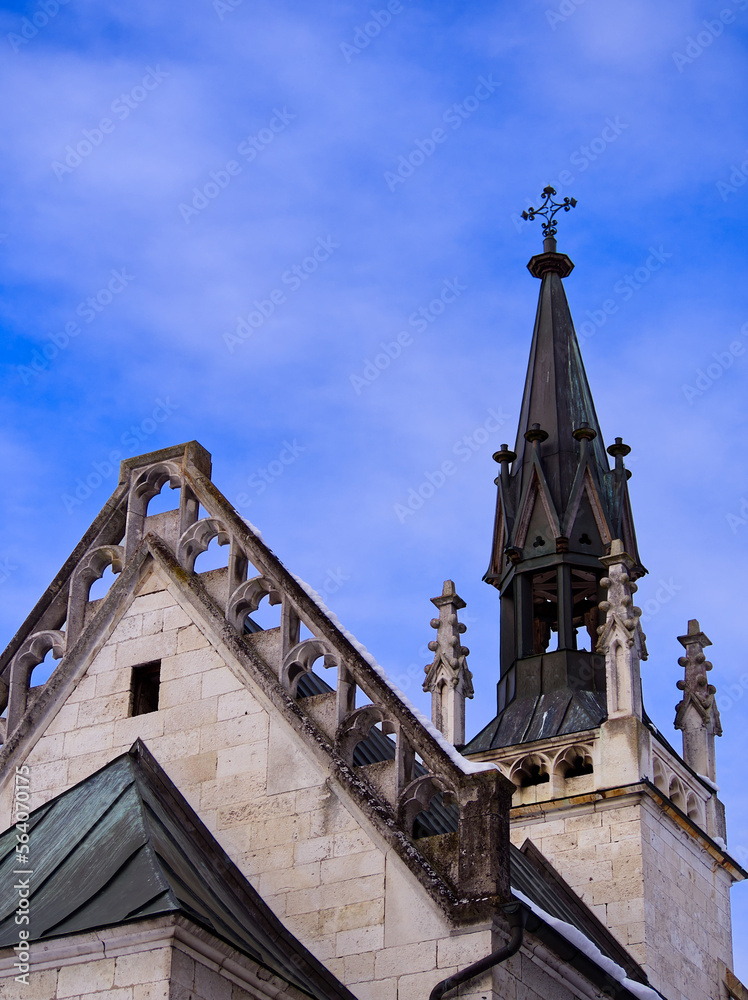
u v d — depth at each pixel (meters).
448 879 24.44
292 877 25.33
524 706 40.09
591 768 37.94
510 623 42.62
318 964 24.47
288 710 26.50
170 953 21.09
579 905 35.75
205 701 27.28
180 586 28.27
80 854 24.22
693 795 39.72
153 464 29.53
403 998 23.81
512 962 24.22
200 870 24.83
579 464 42.78
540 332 46.50
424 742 25.44
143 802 25.23
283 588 27.41
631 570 42.50
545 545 42.09
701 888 38.59
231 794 26.36
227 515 28.41
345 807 25.50
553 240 48.56
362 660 26.38
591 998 26.14
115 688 28.14
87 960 21.50
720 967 38.22
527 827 37.50
